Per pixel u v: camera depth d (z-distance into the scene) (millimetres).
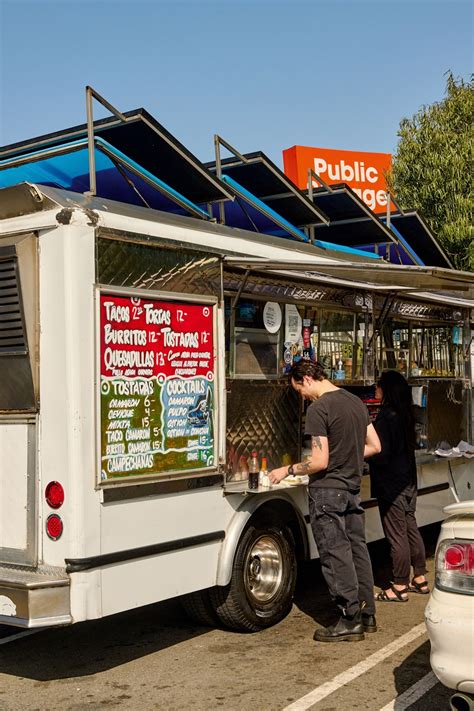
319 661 4953
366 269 5488
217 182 6348
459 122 16484
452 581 3525
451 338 8719
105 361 4473
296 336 6262
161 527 4777
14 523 4543
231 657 5078
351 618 5359
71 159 5691
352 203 8289
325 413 5320
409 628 5613
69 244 4352
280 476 5375
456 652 3396
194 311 5090
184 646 5332
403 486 6312
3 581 4230
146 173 5652
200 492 5078
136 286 4699
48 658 5145
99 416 4418
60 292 4375
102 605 4371
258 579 5688
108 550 4438
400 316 7738
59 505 4348
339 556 5312
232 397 5562
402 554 6277
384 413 6324
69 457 4324
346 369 6871
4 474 4590
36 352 4457
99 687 4605
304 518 6035
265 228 7855
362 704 4250
